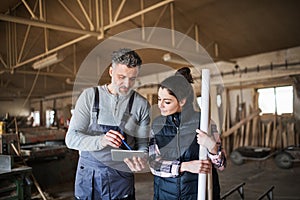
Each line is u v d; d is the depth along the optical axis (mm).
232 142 6988
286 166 5504
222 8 4910
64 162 4914
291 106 6191
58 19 5875
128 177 1339
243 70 6875
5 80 11430
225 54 6750
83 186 1307
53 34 6727
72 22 5898
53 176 4762
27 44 7316
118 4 5074
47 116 13430
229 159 6652
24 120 10461
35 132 5156
